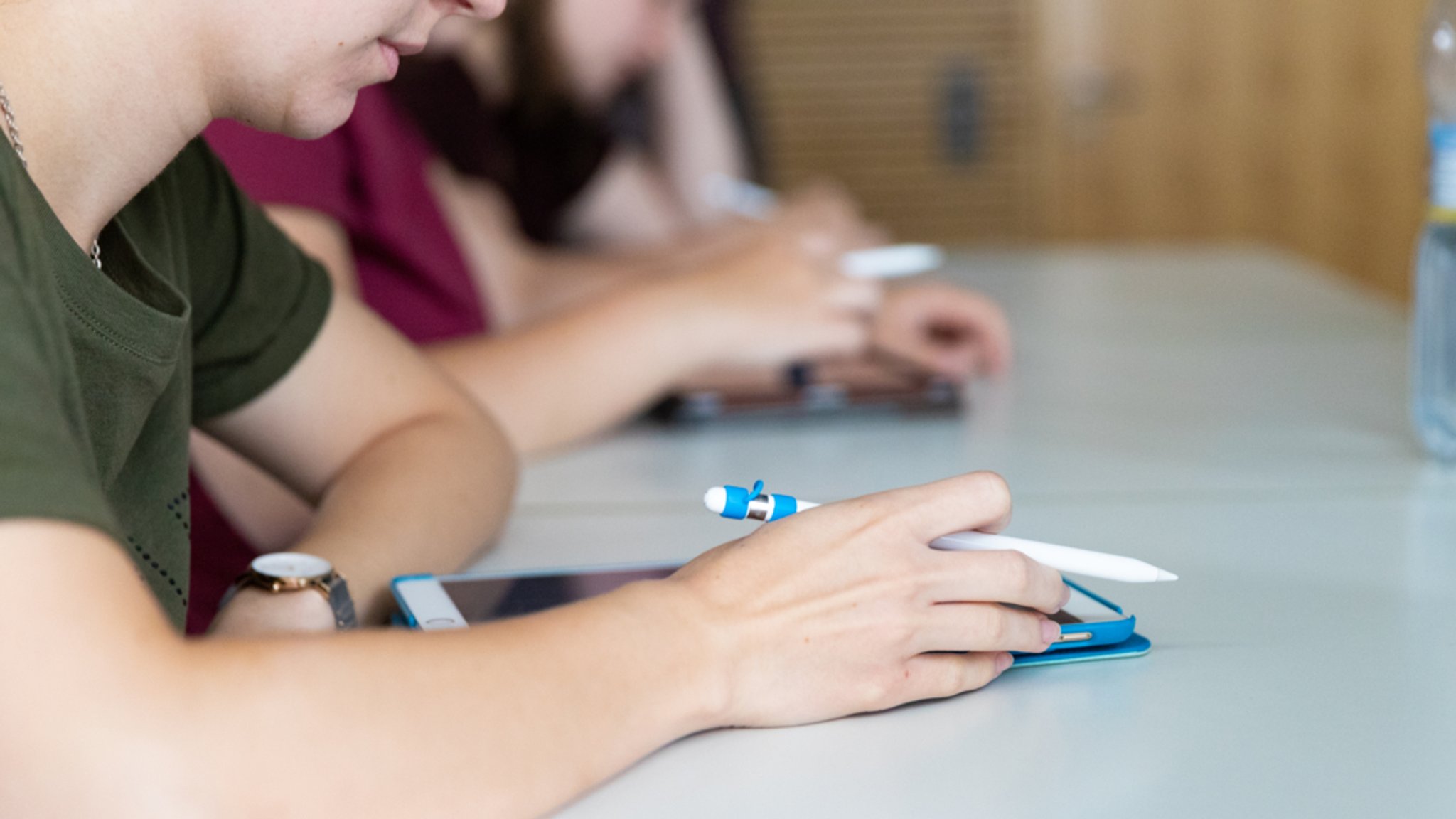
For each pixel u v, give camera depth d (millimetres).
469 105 2016
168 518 1017
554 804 836
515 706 833
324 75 916
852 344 1550
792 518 933
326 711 801
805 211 2539
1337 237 5027
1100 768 883
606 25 2352
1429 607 1046
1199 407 1504
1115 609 1005
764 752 896
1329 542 1146
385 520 1097
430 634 842
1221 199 5062
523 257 2143
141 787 773
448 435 1185
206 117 930
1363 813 849
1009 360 1729
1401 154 4914
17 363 790
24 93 887
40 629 771
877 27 4992
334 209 1370
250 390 1141
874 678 917
